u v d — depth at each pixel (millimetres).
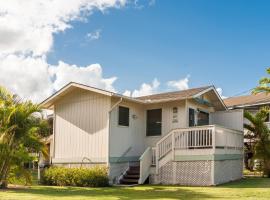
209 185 18047
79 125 21156
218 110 25141
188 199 12773
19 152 17031
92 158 20328
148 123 22375
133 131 21641
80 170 19016
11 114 16484
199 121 22750
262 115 24312
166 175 19516
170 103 21703
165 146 19844
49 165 21875
